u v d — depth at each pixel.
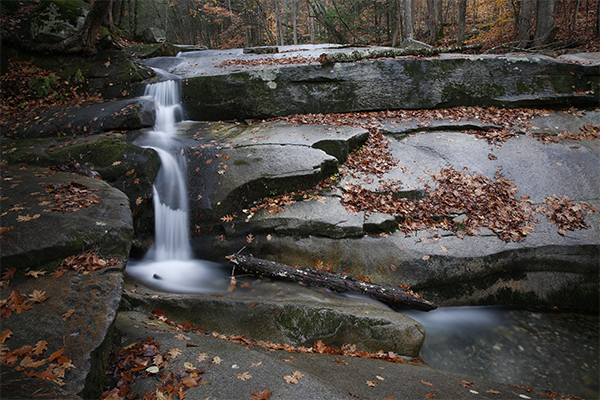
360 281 5.86
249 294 5.64
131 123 8.87
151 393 2.82
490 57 10.55
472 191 7.28
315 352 4.27
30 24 11.89
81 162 7.35
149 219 7.11
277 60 12.16
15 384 2.42
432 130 9.15
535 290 6.34
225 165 7.54
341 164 8.09
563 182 7.40
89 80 11.00
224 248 6.76
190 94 10.26
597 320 5.83
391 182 7.49
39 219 4.46
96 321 3.23
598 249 6.30
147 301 4.84
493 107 10.21
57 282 3.63
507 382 4.48
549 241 6.37
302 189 7.36
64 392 2.42
